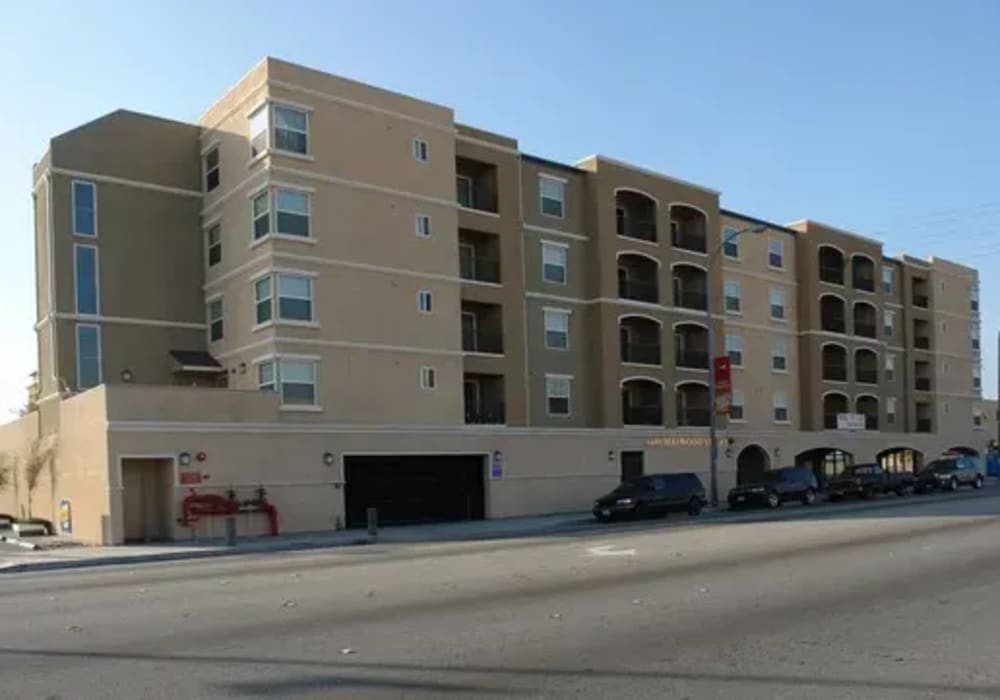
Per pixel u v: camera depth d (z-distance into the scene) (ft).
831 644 28.48
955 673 24.63
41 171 111.75
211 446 93.15
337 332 106.11
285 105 104.94
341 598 40.88
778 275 175.32
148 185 114.01
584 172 140.56
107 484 86.69
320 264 105.70
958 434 222.07
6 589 51.49
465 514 116.16
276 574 53.62
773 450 164.55
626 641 29.43
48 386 108.58
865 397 192.24
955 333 225.97
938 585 40.04
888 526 72.23
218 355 112.88
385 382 109.70
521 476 120.67
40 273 113.19
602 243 138.10
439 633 31.42
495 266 126.21
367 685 24.43
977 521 73.97
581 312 137.80
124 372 109.81
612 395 135.85
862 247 193.67
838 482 137.39
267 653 28.84
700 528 80.89
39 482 111.24
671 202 150.10
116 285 110.63
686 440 146.20
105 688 24.72
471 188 128.67
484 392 126.31
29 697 23.94
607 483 131.34
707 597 38.11
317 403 103.45
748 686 23.66
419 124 116.88
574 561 54.44
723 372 121.90
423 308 114.42
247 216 107.34
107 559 71.67
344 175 108.88
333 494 101.50
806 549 56.65
